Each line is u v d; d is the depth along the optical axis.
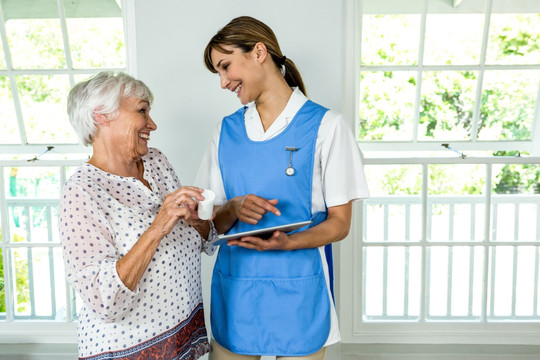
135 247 1.22
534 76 2.44
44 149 2.53
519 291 2.58
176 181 1.58
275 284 1.46
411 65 2.42
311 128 1.45
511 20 2.36
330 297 1.52
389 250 2.59
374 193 2.59
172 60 2.22
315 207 1.50
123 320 1.28
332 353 2.41
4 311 2.61
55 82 2.48
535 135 2.50
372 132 2.52
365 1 2.34
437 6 2.35
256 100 1.50
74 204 1.23
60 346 2.46
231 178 1.53
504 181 2.57
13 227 2.60
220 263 1.58
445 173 2.57
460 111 2.48
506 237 2.60
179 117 2.25
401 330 2.49
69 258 1.22
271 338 1.47
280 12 2.18
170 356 1.35
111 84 1.30
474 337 2.47
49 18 2.39
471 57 2.42
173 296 1.36
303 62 2.21
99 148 1.36
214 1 2.19
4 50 2.42
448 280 2.60
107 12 2.38
